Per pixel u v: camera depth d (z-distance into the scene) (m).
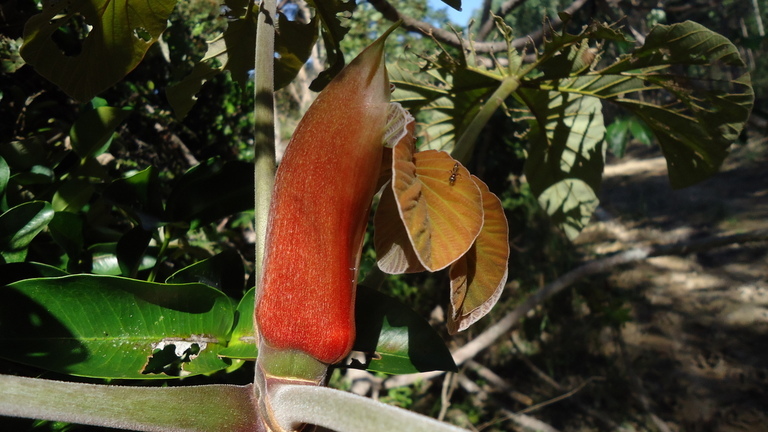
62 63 0.60
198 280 0.51
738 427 2.89
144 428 0.37
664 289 4.56
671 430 2.84
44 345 0.43
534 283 3.60
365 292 0.49
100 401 0.37
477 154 2.81
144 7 0.59
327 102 0.40
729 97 0.77
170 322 0.45
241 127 1.64
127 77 1.12
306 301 0.40
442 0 0.57
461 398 2.80
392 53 2.93
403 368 0.47
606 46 1.07
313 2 0.61
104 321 0.44
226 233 0.96
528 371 3.19
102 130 0.62
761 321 3.95
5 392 0.36
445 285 3.06
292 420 0.38
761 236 1.53
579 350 3.39
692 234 5.59
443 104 0.96
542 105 0.94
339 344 0.40
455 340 3.19
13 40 0.72
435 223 0.40
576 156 0.97
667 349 3.65
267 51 0.49
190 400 0.38
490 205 0.41
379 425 0.35
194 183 0.57
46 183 0.59
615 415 2.92
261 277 0.40
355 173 0.40
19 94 0.72
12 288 0.43
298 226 0.40
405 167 0.39
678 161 0.91
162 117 1.16
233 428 0.39
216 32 1.43
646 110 0.86
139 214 0.54
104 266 0.57
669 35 0.72
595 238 5.54
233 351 0.46
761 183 6.88
